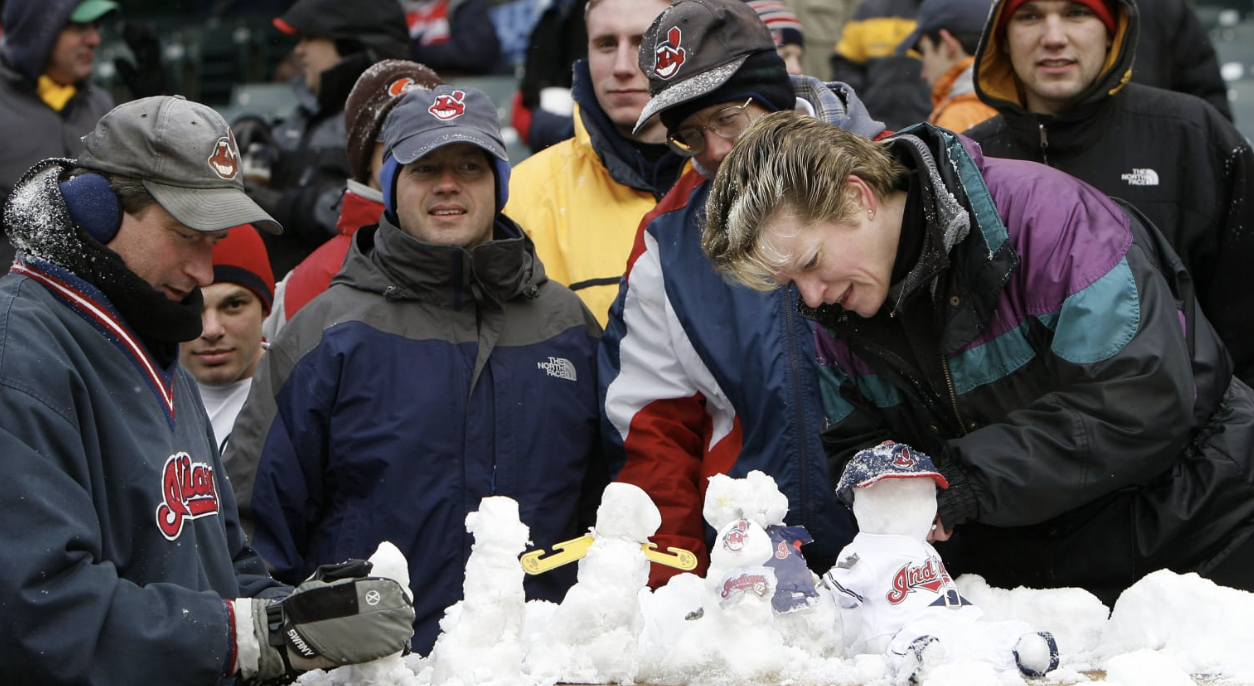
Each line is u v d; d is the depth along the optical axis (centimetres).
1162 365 791
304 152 1530
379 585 712
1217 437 870
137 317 746
